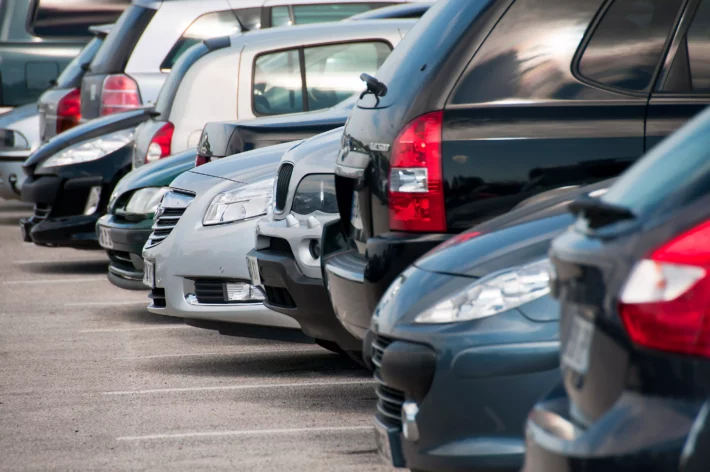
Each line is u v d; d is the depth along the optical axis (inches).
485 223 388.8
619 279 238.4
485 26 460.1
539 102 455.8
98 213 1047.0
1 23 1690.5
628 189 259.6
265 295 608.1
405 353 353.4
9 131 1480.1
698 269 229.5
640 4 462.6
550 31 461.1
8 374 677.3
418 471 358.9
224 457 493.0
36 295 992.2
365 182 474.6
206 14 1140.5
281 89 911.0
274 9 1132.5
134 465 484.7
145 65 1137.4
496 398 338.6
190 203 671.8
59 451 509.4
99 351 741.3
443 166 450.3
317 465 477.4
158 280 679.1
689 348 227.5
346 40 906.1
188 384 639.8
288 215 580.7
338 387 623.2
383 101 474.9
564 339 267.6
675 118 455.8
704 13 462.6
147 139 920.3
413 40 486.6
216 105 912.9
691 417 225.0
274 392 614.2
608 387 241.6
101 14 1717.5
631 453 228.8
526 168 451.5
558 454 246.1
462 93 454.9
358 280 462.0
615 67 461.4
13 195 1494.8
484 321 343.9
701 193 236.8
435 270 364.8
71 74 1359.5
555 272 267.4
